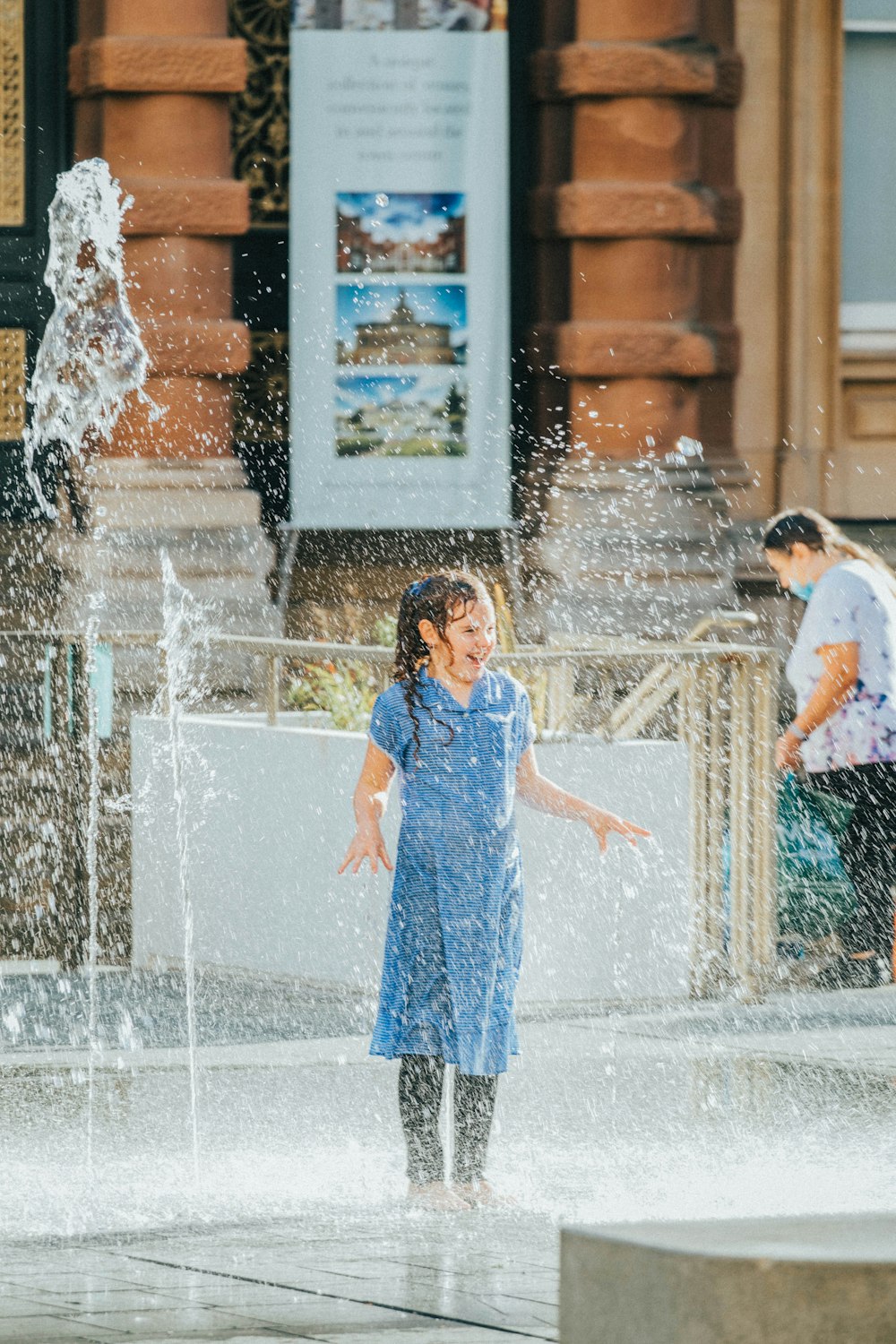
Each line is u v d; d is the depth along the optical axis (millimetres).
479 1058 7277
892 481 18922
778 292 18734
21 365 18266
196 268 17750
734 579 18438
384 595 18797
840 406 18938
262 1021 10961
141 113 17609
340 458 17797
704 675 11883
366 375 17781
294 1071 9664
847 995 11867
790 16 18609
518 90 18672
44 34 18297
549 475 18297
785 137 18656
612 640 13672
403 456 17828
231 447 17953
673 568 18062
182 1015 11188
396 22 17672
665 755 11656
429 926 7383
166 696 13414
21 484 18250
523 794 7707
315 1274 6098
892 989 12117
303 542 18766
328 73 17656
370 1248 6449
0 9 18250
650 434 18203
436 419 17859
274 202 19078
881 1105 8820
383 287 17781
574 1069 9688
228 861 12352
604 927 11570
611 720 12430
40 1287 5961
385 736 7520
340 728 12688
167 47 17453
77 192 17781
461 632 7500
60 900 13047
